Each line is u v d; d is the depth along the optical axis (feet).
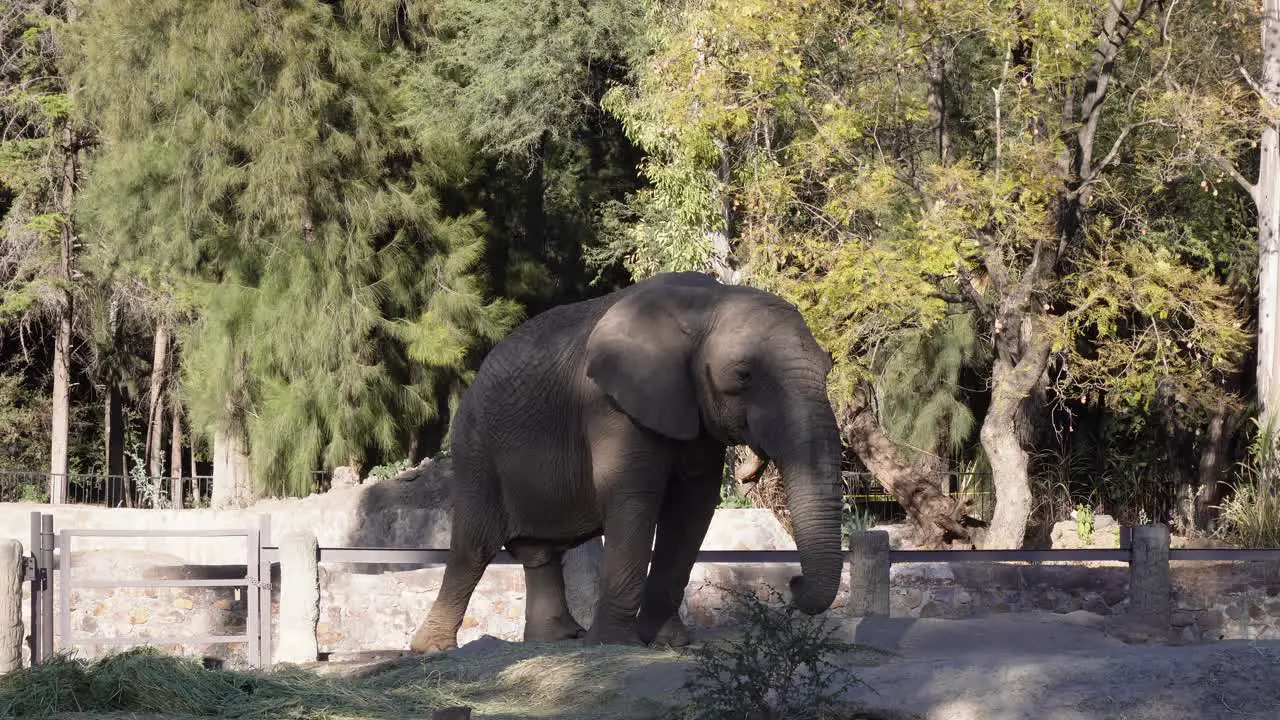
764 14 54.13
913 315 55.57
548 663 29.04
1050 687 22.75
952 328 80.07
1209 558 40.04
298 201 78.74
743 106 57.31
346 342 79.92
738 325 28.94
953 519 62.54
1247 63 65.46
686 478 30.96
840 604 41.93
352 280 81.41
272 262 81.15
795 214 61.87
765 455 28.53
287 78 78.54
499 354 33.22
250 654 37.19
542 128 81.87
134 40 81.10
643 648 29.78
